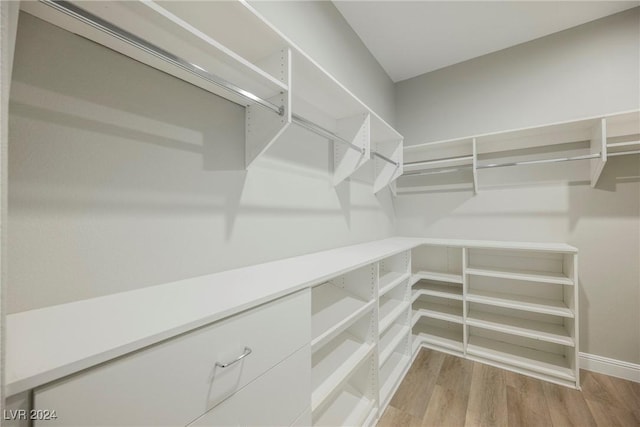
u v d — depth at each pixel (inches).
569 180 80.0
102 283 29.0
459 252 96.3
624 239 73.1
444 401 63.5
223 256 42.3
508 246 75.6
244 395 27.5
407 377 72.9
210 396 24.2
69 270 26.8
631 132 71.6
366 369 57.2
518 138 84.0
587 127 73.5
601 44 76.2
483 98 94.3
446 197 100.7
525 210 86.3
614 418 57.7
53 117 25.9
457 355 84.4
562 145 81.0
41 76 25.2
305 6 60.8
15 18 18.6
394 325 79.3
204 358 23.8
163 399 20.8
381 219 99.5
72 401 16.6
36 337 19.4
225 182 42.6
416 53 93.3
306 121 44.8
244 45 37.5
